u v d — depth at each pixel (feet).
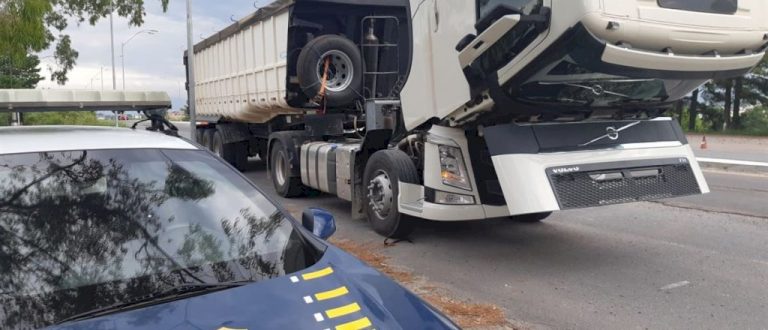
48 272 8.26
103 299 7.86
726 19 17.25
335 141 31.71
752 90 119.14
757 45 18.44
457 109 19.67
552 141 18.48
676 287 17.29
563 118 19.88
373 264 20.16
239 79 41.27
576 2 15.38
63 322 7.31
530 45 16.71
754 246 21.49
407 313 8.02
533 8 16.71
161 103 15.26
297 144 33.47
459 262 20.30
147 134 11.70
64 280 8.17
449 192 20.63
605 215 27.37
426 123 21.86
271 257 9.16
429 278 18.57
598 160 18.49
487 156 20.66
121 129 12.04
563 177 17.87
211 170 11.01
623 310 15.57
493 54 17.66
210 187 10.53
